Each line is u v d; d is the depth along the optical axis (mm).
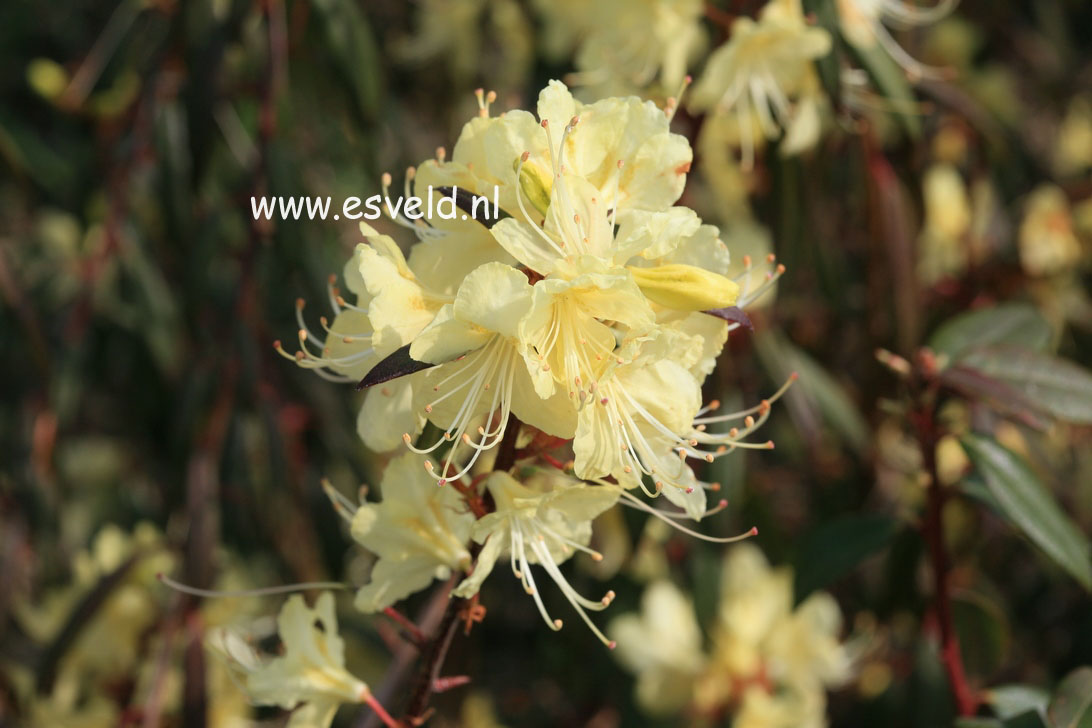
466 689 729
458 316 389
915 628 634
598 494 402
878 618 608
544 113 406
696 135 601
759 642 683
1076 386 509
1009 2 909
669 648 680
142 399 764
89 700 611
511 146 406
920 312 656
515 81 860
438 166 415
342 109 658
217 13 637
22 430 695
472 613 431
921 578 649
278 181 625
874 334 650
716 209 728
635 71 603
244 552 695
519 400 404
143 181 717
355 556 737
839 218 756
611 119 411
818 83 572
